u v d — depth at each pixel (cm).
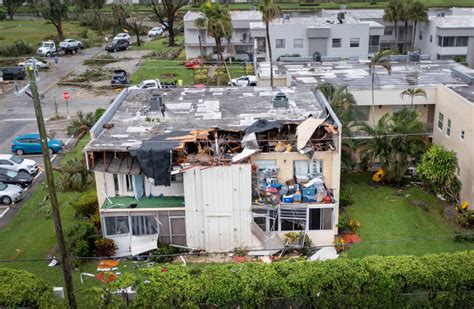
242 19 7538
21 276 2311
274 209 2877
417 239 3047
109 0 12338
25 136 4444
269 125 3083
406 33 7681
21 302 2211
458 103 3459
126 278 2280
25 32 9862
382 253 2919
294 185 2958
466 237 3019
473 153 3241
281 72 4831
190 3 12056
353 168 3888
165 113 3425
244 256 2895
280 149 2992
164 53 8138
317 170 3006
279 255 2894
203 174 2789
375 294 2278
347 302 2269
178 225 2920
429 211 3378
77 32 10025
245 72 6894
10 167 3938
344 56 6588
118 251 2927
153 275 2283
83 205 3269
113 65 7575
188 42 7688
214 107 3519
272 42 6556
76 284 2681
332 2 12069
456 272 2283
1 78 6644
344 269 2280
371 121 4000
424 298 2311
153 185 2972
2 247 3052
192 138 2966
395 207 3434
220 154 2934
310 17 7506
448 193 3397
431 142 3981
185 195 2830
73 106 5722
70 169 3834
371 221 3266
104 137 3059
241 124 3197
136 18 11588
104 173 2930
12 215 3444
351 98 3700
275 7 4862
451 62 5034
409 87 3953
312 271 2273
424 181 3597
